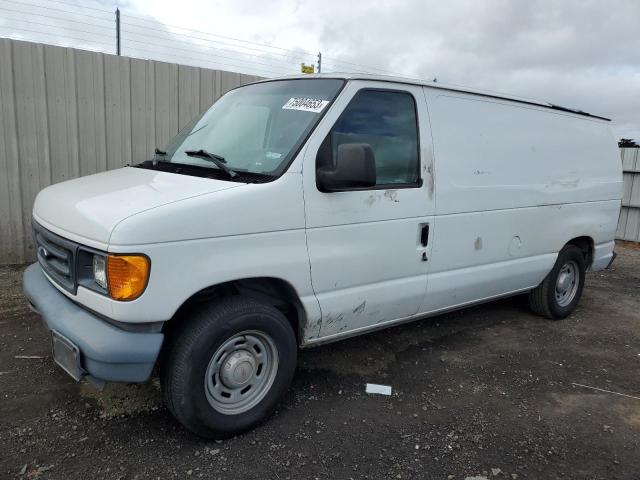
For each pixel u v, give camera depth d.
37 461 2.88
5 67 6.04
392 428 3.38
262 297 3.28
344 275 3.51
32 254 6.55
